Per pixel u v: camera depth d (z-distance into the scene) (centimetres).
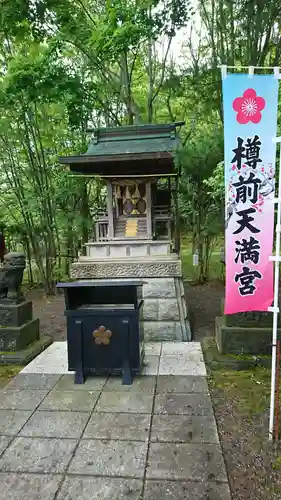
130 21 640
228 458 263
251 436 288
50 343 543
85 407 339
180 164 652
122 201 666
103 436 292
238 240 320
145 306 554
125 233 658
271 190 313
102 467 255
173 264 566
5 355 461
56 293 956
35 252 941
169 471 250
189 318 636
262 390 363
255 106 302
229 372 409
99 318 392
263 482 238
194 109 898
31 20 672
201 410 329
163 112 1089
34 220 984
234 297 326
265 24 668
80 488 236
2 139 875
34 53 705
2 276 492
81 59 931
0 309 487
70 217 913
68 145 952
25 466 258
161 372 416
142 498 226
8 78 682
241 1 671
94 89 807
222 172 604
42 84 689
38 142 887
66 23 704
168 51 831
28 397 362
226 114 304
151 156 561
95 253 627
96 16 852
